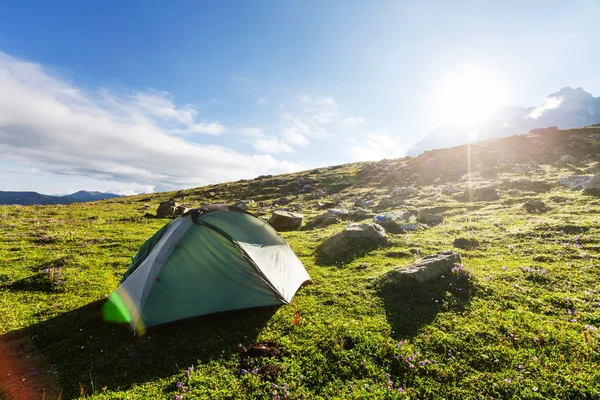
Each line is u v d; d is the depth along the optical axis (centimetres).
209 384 827
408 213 2933
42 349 1010
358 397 768
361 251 2006
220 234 1233
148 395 791
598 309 1104
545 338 957
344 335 1027
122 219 3916
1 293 1470
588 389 745
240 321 1150
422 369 859
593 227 1928
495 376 816
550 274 1419
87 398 784
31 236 2694
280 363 902
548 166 4756
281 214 3312
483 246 1919
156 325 1065
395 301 1273
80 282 1609
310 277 1636
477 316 1116
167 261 1159
